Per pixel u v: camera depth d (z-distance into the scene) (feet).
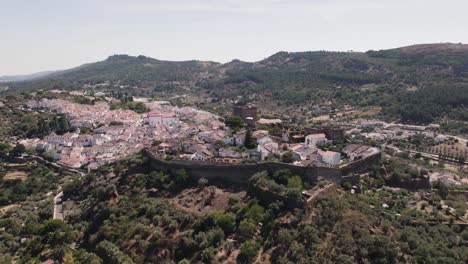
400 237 364.58
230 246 377.91
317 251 340.18
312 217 380.78
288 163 487.61
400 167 546.26
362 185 485.56
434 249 353.72
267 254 359.25
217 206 456.86
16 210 595.47
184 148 633.61
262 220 400.26
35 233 502.79
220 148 609.01
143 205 476.13
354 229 360.89
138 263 393.70
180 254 392.88
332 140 646.33
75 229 488.02
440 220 419.54
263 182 447.83
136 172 579.89
